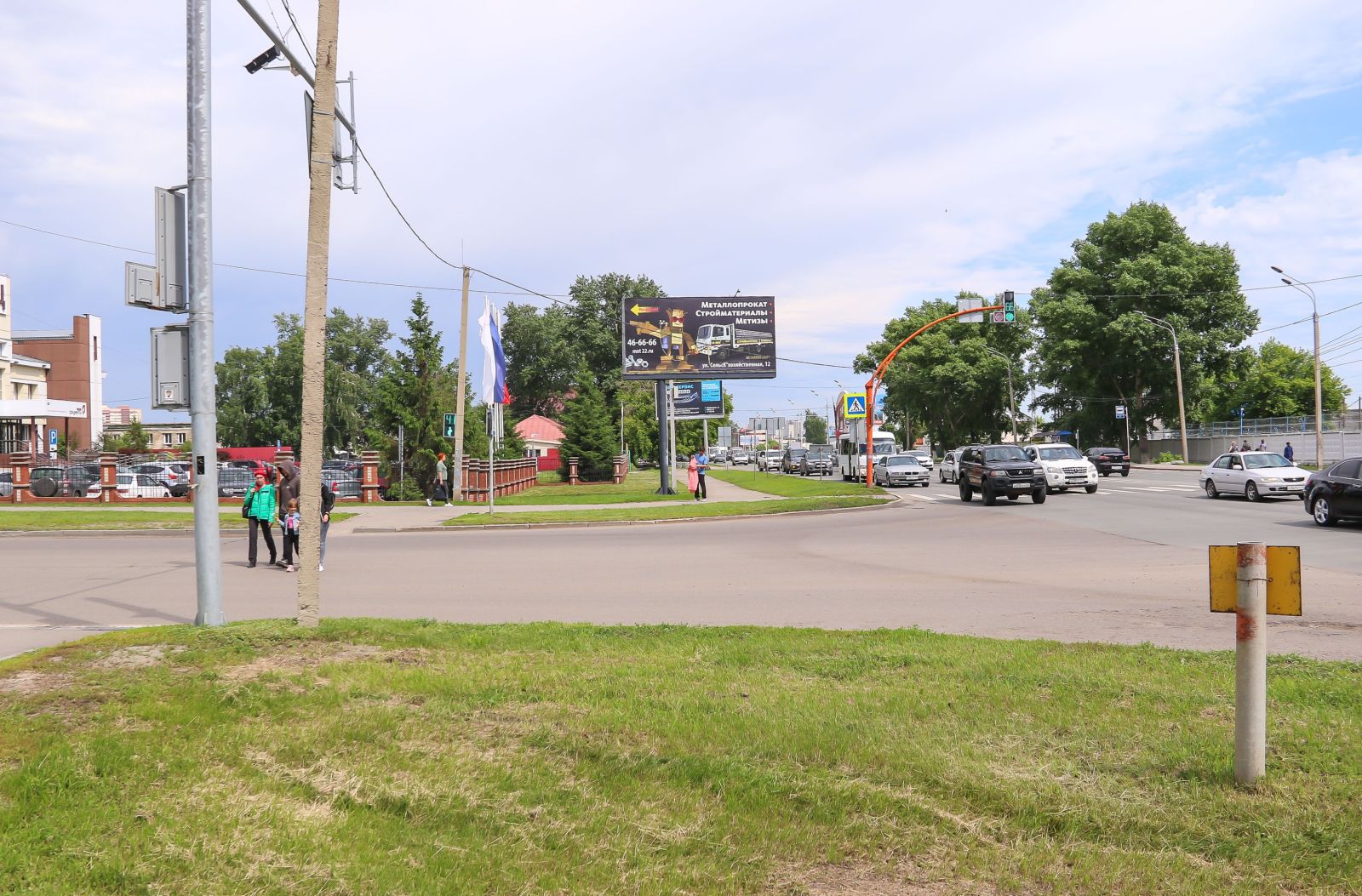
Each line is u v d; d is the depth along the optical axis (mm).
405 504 35281
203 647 7180
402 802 4500
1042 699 6152
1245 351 74250
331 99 8188
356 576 15188
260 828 4184
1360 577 12875
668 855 4039
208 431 8445
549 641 8234
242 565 16797
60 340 89938
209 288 8531
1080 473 36938
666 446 46688
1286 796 4516
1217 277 73188
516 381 110188
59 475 39750
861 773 4863
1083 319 72938
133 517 27547
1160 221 75062
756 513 29797
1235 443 72812
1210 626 9445
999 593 12156
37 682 6125
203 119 8570
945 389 86125
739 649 7852
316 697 6012
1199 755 5023
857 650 7773
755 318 48188
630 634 8664
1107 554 16703
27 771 4562
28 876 3656
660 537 22938
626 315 47344
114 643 7254
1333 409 89562
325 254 8148
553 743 5289
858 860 4043
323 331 8188
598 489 52719
